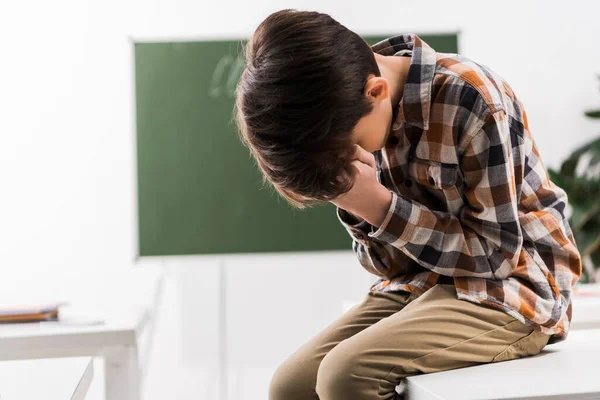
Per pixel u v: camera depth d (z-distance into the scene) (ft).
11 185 9.36
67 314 4.96
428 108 3.44
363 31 9.53
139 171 9.06
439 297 3.62
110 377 4.45
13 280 9.34
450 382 3.05
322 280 9.74
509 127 3.60
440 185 3.54
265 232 9.12
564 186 8.52
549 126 9.86
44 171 9.40
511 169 3.47
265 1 9.59
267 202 9.11
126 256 9.47
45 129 9.40
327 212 9.17
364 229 3.84
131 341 4.35
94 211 9.45
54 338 4.28
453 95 3.43
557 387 2.86
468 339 3.39
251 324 9.66
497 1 9.82
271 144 3.10
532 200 3.84
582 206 8.45
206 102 9.09
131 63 9.06
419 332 3.33
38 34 9.40
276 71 3.05
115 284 9.47
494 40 9.81
